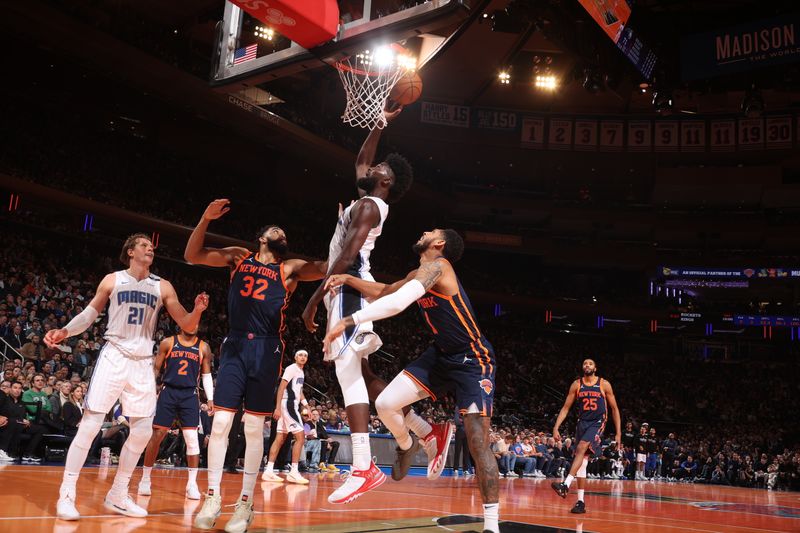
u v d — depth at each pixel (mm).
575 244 38281
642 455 22562
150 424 4770
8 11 19016
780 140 32375
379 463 16203
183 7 22656
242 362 4270
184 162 27781
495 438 17516
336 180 33500
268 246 4496
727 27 20125
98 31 20562
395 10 6277
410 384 4293
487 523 3848
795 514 9586
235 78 7625
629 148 34062
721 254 37594
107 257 22453
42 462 9781
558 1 19062
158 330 17969
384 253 34406
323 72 27188
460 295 4184
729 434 29938
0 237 19359
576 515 6996
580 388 7980
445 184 36125
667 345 38406
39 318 15992
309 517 5066
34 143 22516
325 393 20344
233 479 8930
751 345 37812
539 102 34000
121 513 4605
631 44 19359
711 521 7359
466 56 28922
